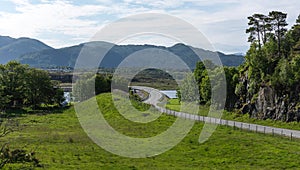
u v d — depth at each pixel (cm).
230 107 10125
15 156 2667
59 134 6278
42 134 6284
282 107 8044
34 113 10100
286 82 8212
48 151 4847
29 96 11694
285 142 5253
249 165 4222
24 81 11744
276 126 7662
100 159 4516
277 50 9856
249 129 6644
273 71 9194
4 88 11306
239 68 11175
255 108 8838
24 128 6981
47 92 12006
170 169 4066
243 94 9750
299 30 10694
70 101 12412
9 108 10931
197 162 4453
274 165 4138
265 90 8688
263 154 4584
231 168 4097
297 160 4244
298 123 7456
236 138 5578
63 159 4409
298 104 7731
